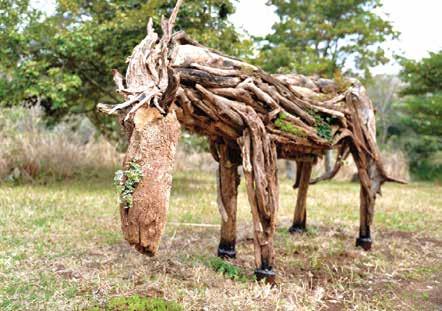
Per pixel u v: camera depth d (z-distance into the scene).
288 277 4.68
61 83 9.26
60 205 7.76
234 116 4.24
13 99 9.73
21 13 9.93
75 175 11.47
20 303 3.61
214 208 8.27
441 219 8.26
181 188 10.73
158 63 3.77
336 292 4.32
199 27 9.93
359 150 5.70
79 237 5.74
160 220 3.11
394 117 21.08
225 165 5.01
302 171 6.55
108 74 10.37
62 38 9.55
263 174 4.27
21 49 9.77
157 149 3.15
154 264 4.75
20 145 10.61
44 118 11.79
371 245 5.95
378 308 3.99
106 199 8.56
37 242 5.39
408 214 8.66
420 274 5.02
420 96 17.03
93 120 12.55
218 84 4.23
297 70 13.70
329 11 16.27
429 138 18.17
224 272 4.62
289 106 4.76
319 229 7.05
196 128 4.45
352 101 5.61
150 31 4.12
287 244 5.94
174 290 4.02
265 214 4.32
